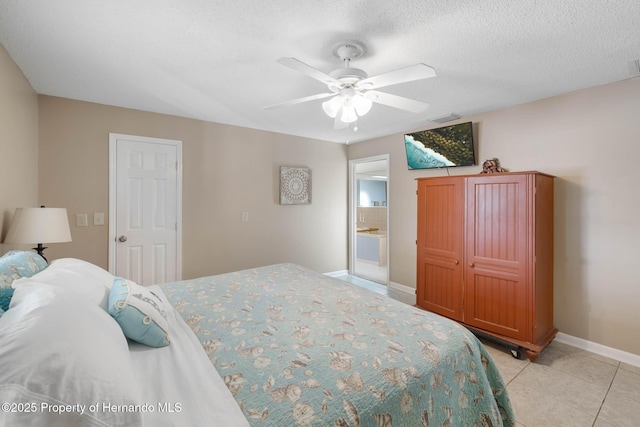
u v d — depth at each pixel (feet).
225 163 12.44
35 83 8.14
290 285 7.23
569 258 8.80
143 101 9.68
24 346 2.26
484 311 8.86
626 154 7.82
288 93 8.98
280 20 5.36
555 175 9.04
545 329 8.50
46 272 4.08
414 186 13.25
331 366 3.72
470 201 9.20
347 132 13.79
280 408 2.98
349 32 5.72
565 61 6.85
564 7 4.94
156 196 10.93
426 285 10.56
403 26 5.52
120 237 10.25
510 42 6.05
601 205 8.22
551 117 9.12
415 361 3.94
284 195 14.06
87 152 9.67
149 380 3.23
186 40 6.03
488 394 4.45
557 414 5.92
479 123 10.85
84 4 4.89
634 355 7.75
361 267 19.17
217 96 9.23
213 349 4.12
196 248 11.79
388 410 3.31
